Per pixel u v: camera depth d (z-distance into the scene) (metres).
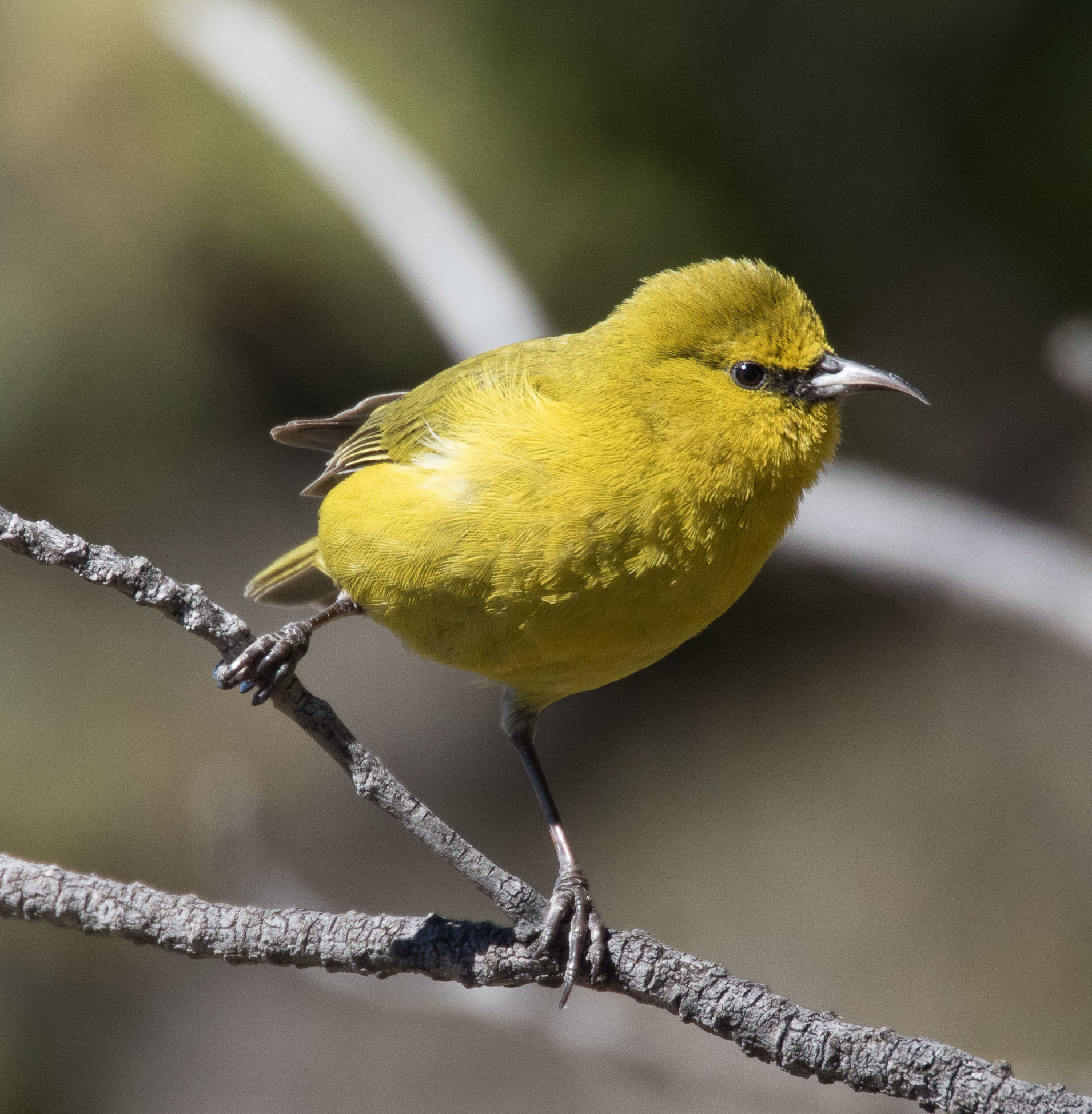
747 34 14.09
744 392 7.00
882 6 14.09
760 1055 5.57
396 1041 14.49
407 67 13.62
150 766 15.19
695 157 14.02
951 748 15.23
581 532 6.74
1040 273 14.38
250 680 6.66
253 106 11.63
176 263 14.70
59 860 14.30
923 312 14.70
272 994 14.80
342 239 14.27
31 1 14.09
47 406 14.84
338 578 7.43
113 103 14.12
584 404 6.99
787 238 14.32
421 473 7.03
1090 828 14.51
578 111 13.77
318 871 15.10
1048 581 10.34
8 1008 14.11
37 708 15.13
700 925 14.73
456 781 16.16
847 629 16.14
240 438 15.95
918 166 14.40
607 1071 9.07
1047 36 13.95
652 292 7.40
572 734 16.38
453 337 10.62
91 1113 13.77
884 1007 13.98
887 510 10.59
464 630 7.06
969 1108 5.32
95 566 5.47
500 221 13.55
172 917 5.79
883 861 14.83
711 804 15.53
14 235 14.56
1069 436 14.84
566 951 5.77
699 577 6.92
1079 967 13.98
